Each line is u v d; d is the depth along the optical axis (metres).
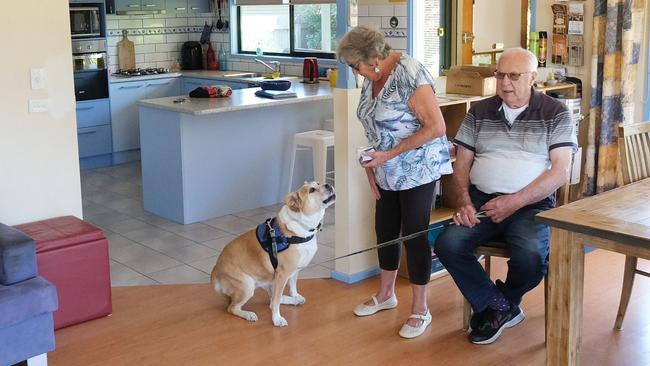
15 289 3.07
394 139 3.45
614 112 5.51
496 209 3.32
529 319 3.74
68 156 4.02
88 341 3.54
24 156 3.87
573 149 3.34
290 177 5.93
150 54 8.43
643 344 3.46
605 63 5.42
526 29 5.82
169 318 3.80
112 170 7.41
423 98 3.33
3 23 3.70
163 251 4.93
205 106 5.40
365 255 4.31
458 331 3.62
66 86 3.95
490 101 3.51
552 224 2.79
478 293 3.41
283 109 6.07
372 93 3.48
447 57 5.79
